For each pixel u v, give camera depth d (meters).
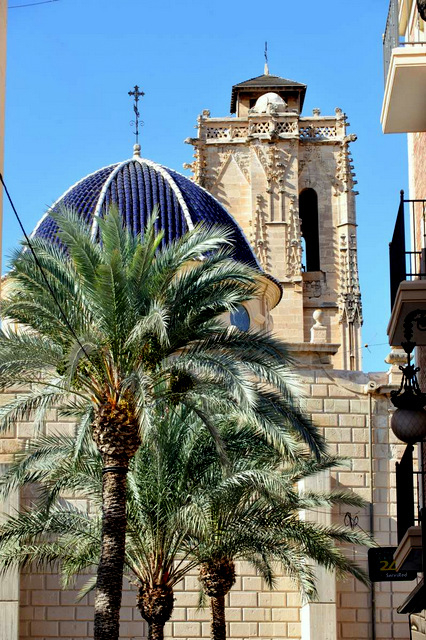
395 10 23.66
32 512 31.66
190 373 27.12
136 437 27.19
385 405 41.41
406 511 23.56
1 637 37.44
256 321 46.38
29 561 32.28
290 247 72.62
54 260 27.19
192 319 27.08
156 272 27.02
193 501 29.69
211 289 27.25
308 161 75.69
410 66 22.67
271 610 39.66
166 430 30.70
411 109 24.28
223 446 26.89
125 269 27.03
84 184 47.91
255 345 27.64
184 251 27.25
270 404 27.64
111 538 26.84
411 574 31.09
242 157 74.44
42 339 27.53
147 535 31.41
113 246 27.17
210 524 30.53
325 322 73.88
